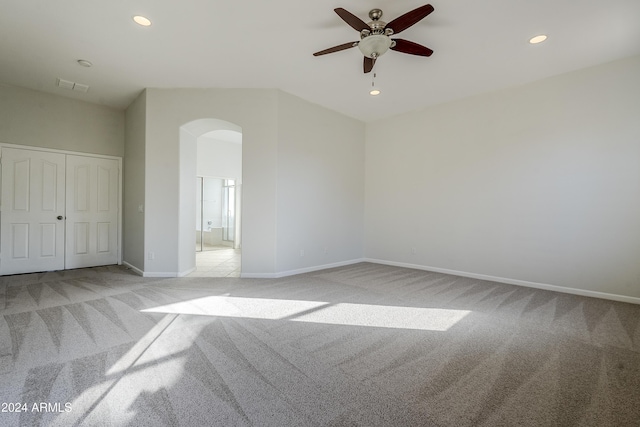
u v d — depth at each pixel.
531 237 4.05
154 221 4.37
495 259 4.37
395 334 2.45
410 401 1.59
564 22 2.77
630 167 3.39
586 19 2.72
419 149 5.23
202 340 2.28
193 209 4.86
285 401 1.58
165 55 3.45
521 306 3.21
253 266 4.40
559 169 3.84
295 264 4.74
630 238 3.40
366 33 2.56
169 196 4.39
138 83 4.21
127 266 5.07
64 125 4.76
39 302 3.14
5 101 4.29
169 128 4.37
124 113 5.33
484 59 3.47
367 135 5.99
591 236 3.63
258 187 4.39
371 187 5.93
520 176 4.14
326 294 3.58
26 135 4.45
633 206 3.38
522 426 1.42
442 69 3.74
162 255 4.40
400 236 5.48
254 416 1.46
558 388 1.73
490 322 2.74
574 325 2.69
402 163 5.46
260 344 2.23
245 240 4.38
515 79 4.00
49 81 4.18
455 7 2.59
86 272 4.61
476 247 4.55
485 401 1.60
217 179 8.26
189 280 4.20
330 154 5.28
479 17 2.72
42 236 4.62
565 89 3.80
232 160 8.13
